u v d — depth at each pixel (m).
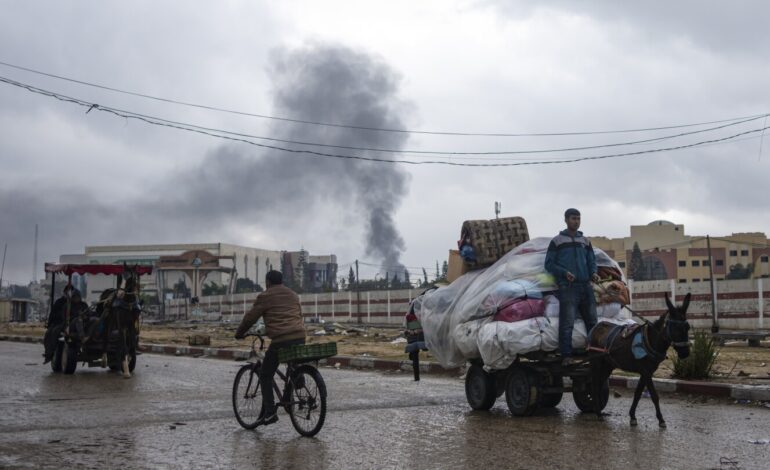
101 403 12.12
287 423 9.97
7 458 7.66
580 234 10.41
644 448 7.95
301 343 9.16
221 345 28.56
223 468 7.22
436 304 11.92
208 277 146.50
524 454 7.70
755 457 7.48
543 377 10.37
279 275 9.38
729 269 96.50
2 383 15.49
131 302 17.05
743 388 12.02
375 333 38.16
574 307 10.15
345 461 7.50
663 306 44.03
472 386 11.28
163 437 8.90
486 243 11.63
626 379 13.98
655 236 108.88
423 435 8.93
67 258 171.88
